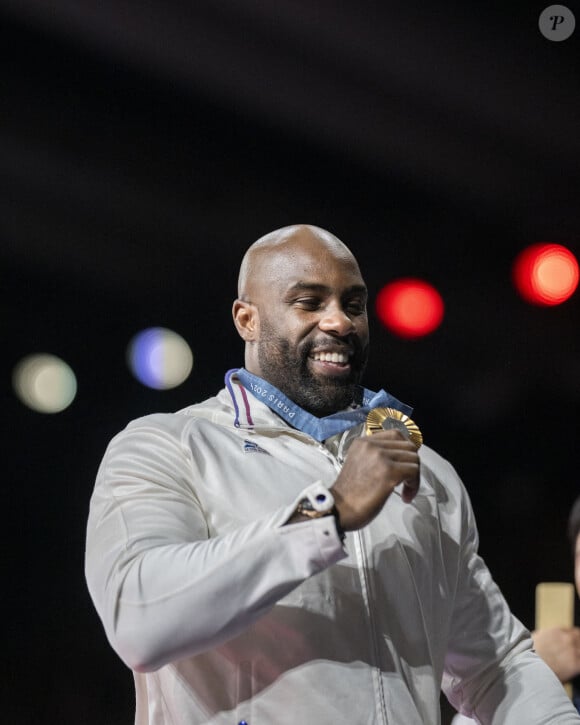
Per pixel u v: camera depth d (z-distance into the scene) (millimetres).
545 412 14867
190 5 13297
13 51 13734
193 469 6281
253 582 5422
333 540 5469
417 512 6770
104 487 6188
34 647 14484
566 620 9328
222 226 15109
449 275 15242
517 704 6734
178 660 5770
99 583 5738
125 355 14883
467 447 15031
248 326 7129
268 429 6695
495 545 14703
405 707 6074
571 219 14922
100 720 14406
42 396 14484
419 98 14438
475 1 13289
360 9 13344
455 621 7035
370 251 15375
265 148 14914
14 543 14539
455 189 15141
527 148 14727
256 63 14047
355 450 5789
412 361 15180
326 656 5984
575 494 14672
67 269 14758
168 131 14617
